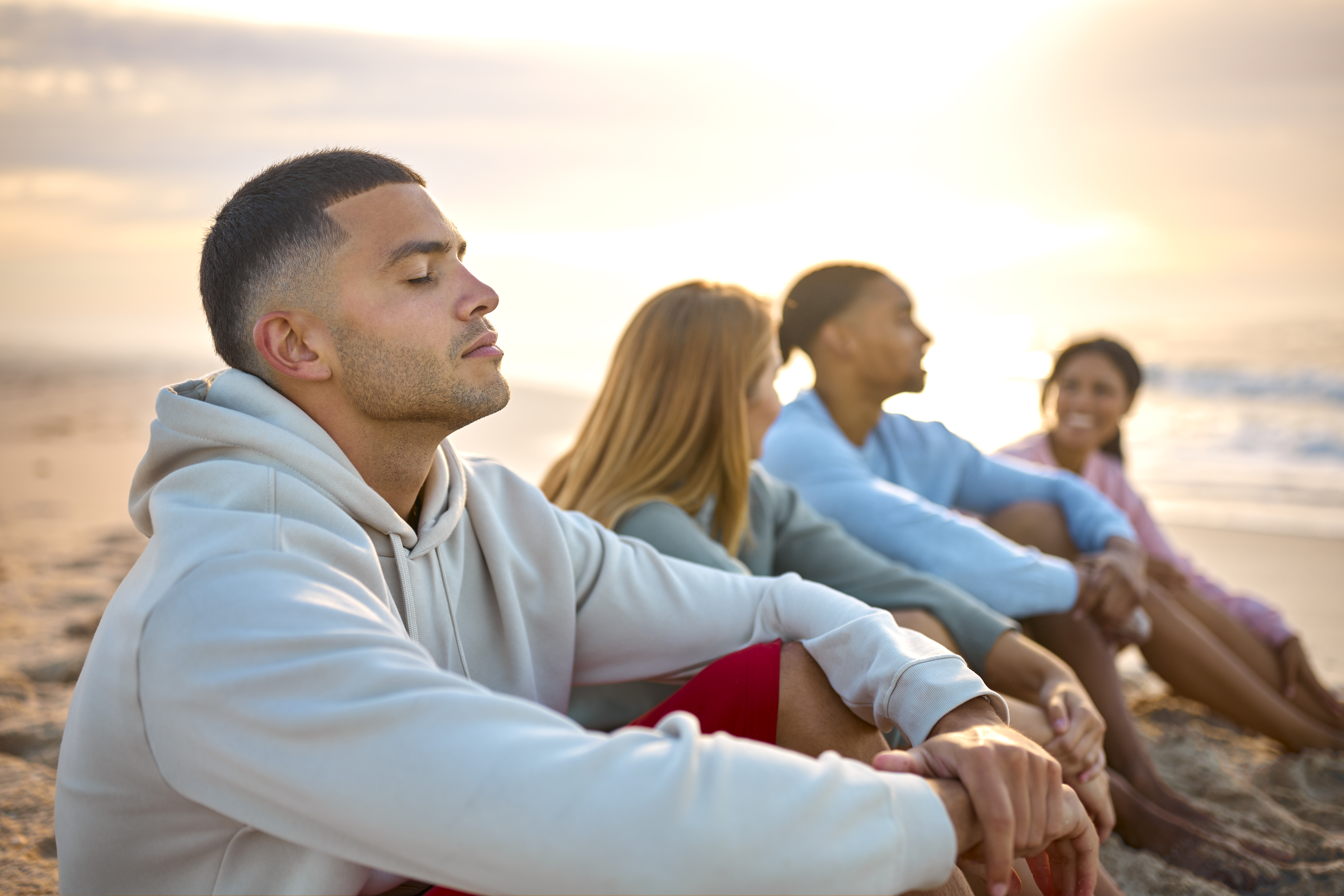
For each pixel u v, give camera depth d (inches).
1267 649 127.5
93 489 299.7
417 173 53.4
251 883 42.2
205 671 38.5
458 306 50.8
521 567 59.4
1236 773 109.3
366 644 39.6
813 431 115.7
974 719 50.1
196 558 41.4
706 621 64.6
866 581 88.1
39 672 124.6
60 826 45.1
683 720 39.4
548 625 60.7
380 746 36.9
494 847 35.8
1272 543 265.3
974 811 44.4
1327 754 114.3
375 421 51.2
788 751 42.9
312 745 37.3
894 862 39.7
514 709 38.7
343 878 42.7
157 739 40.0
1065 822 48.9
